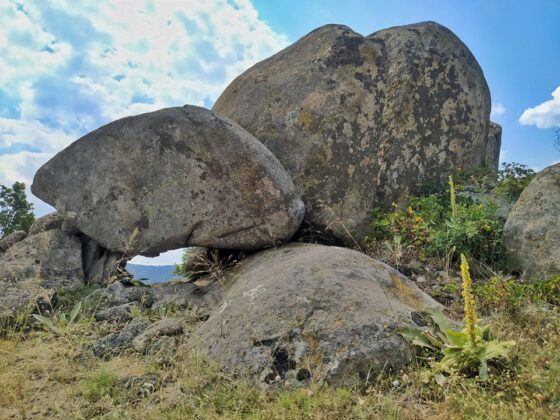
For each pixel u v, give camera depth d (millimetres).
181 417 4004
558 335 4797
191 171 7562
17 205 16062
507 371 4258
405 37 9875
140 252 7625
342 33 9680
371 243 8328
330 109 8938
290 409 4031
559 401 3805
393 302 5176
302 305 4922
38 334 5996
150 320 6340
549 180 7430
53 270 7629
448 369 4348
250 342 4730
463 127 9898
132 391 4512
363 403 3979
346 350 4516
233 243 7590
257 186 7562
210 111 7988
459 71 9984
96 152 7730
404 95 9383
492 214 8086
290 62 9680
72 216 7750
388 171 9164
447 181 9602
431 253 7828
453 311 6043
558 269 6883
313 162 8703
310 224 8578
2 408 4270
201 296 7055
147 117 7746
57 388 4668
